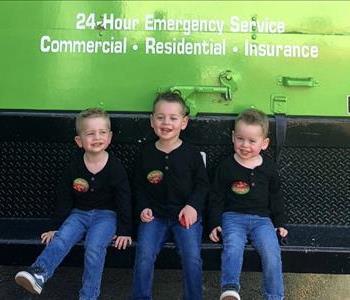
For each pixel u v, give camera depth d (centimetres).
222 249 155
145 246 152
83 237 158
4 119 161
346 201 164
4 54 162
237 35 162
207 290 195
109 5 162
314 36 162
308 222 165
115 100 162
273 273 149
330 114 162
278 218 160
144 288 151
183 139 162
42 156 163
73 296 190
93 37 162
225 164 159
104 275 204
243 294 193
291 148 162
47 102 162
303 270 156
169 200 158
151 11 162
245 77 162
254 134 154
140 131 161
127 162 164
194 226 155
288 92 162
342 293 198
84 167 158
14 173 164
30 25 162
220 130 161
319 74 162
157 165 158
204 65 162
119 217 157
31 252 157
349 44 162
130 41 162
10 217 166
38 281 145
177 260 157
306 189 164
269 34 162
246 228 157
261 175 158
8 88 162
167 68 162
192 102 162
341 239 159
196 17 162
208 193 160
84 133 154
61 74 162
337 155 163
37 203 165
